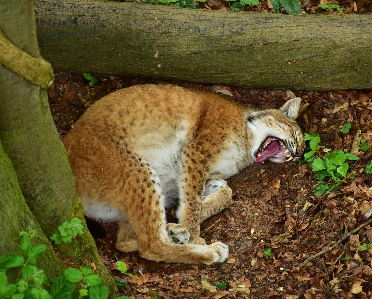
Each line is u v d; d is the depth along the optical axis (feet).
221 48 17.48
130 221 17.07
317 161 17.46
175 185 17.83
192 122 17.67
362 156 17.54
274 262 16.84
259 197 17.69
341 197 17.21
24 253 15.23
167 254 16.97
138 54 17.53
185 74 17.75
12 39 15.08
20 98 15.19
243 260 16.99
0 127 15.24
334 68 17.63
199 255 16.94
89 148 17.10
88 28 17.34
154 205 17.04
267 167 18.02
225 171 17.99
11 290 14.88
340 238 16.83
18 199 15.25
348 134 17.80
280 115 18.06
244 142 17.99
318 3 18.74
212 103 17.79
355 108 17.93
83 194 17.04
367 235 16.78
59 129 17.90
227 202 17.65
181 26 17.43
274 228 17.29
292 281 16.60
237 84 17.90
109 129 17.28
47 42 17.37
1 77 15.08
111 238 17.51
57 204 15.64
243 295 16.52
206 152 17.65
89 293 15.19
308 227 17.10
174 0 18.20
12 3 14.99
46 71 15.25
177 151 17.67
